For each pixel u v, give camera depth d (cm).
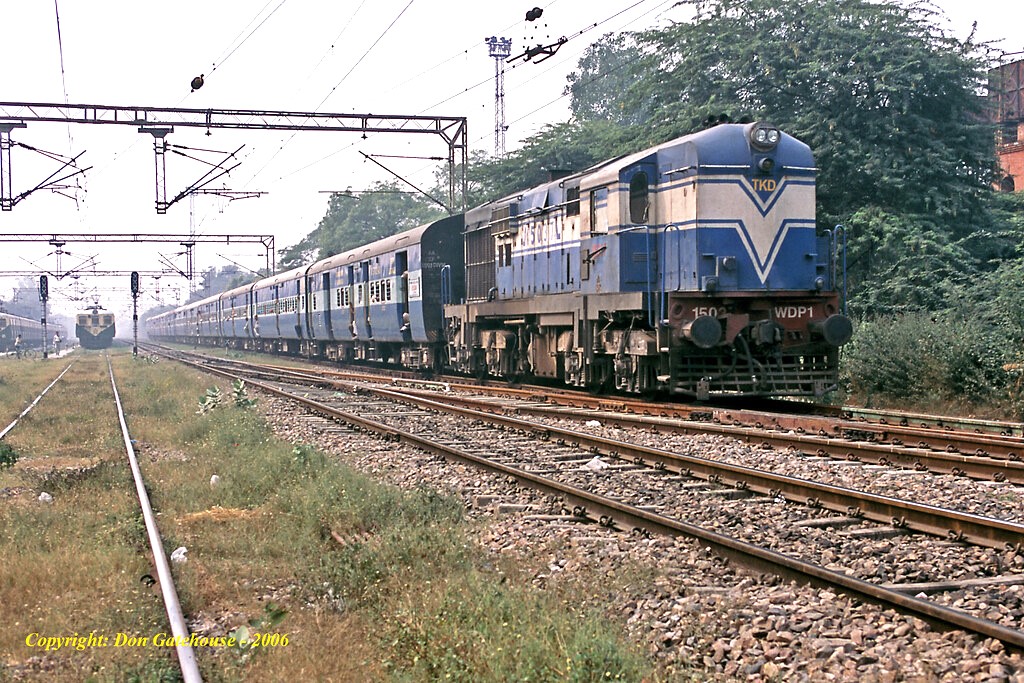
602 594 650
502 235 2286
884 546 731
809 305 1596
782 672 517
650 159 1680
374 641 585
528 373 2266
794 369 1609
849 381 1894
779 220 1587
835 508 850
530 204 2125
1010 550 693
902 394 1788
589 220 1788
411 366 3075
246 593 694
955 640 533
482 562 734
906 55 2419
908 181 2336
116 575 714
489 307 2320
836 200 2483
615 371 1778
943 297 2111
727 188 1562
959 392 1719
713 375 1574
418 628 577
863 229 2314
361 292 3400
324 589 687
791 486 908
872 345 1877
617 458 1178
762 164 1562
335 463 1171
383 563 718
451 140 3164
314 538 820
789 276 1593
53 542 824
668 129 2712
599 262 1748
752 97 2650
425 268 2734
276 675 529
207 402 1906
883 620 571
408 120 3098
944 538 750
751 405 1675
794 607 601
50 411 2116
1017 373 1598
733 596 631
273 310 4875
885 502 802
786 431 1292
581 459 1195
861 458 1100
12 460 1359
